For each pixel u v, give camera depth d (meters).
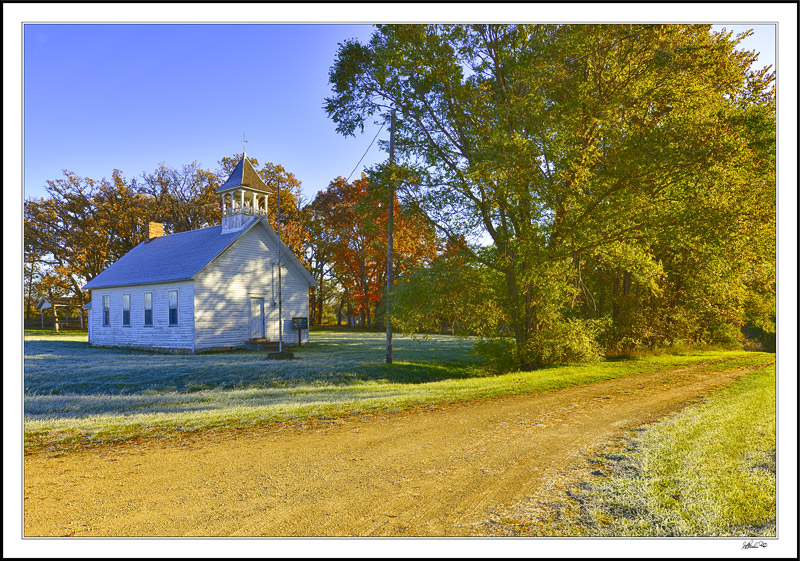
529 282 18.41
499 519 4.80
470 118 18.75
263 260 28.20
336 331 48.31
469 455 6.91
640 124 18.92
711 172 16.19
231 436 7.93
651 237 17.41
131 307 28.59
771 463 6.18
